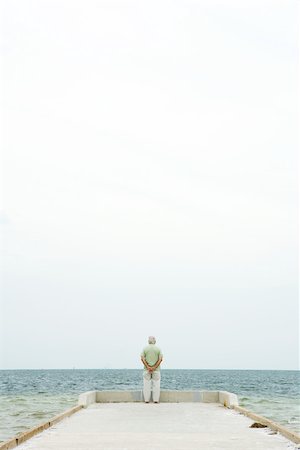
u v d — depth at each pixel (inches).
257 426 474.9
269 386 4338.1
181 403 741.3
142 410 641.0
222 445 370.3
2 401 2258.9
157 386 743.7
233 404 666.2
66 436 414.9
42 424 450.3
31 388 3609.7
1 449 331.0
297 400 2425.0
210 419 542.3
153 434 428.1
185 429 461.7
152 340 757.9
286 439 400.2
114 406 696.4
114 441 388.5
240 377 7775.6
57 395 2741.1
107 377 7042.3
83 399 684.7
